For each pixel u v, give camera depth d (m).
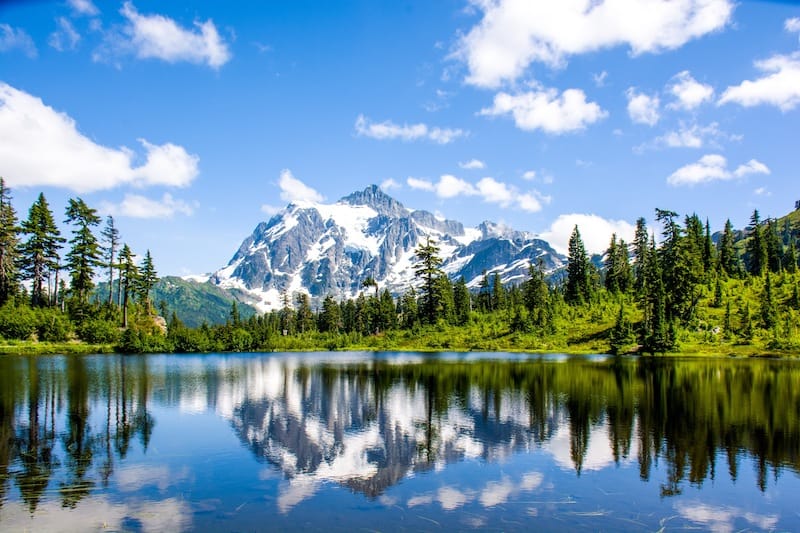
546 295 128.62
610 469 20.23
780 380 47.66
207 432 26.33
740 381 46.78
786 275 112.25
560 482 18.61
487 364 66.94
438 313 123.94
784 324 91.50
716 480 18.86
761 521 15.20
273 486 18.00
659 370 57.09
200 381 47.59
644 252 135.12
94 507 15.81
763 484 18.44
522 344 98.62
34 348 80.06
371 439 25.06
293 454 22.27
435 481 18.67
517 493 17.41
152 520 14.75
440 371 57.81
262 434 25.98
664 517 15.38
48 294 104.25
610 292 130.25
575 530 14.33
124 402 35.03
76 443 23.84
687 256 99.94
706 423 28.45
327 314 166.88
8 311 84.69
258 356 92.31
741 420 29.19
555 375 52.31
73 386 42.16
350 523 14.64
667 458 21.69
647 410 32.44
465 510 15.77
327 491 17.53
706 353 81.12
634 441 24.56
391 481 18.64
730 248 133.12
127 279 105.12
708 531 14.44
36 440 24.34
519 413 31.58
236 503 16.25
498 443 24.27
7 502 16.20
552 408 33.19
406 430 26.98
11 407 32.75
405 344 113.69
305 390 41.88
